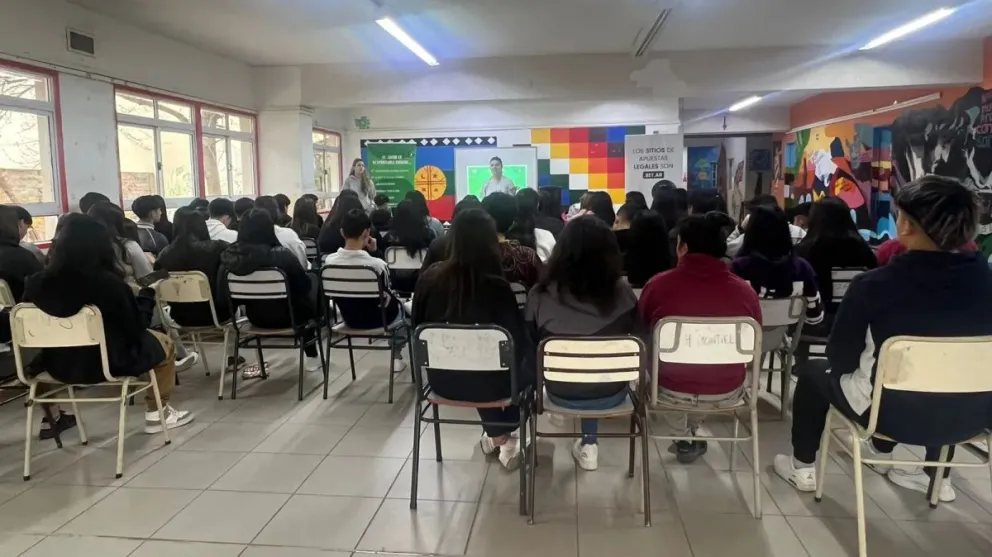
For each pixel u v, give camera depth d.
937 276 2.00
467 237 2.55
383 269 3.84
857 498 2.16
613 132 9.66
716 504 2.60
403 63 7.60
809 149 11.31
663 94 7.30
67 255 2.74
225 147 7.34
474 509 2.57
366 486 2.77
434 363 2.47
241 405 3.80
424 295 2.64
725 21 5.91
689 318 2.35
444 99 7.62
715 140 14.48
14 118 4.57
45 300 2.71
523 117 9.81
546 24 5.95
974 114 6.84
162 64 6.16
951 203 1.97
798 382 2.67
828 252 3.64
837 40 6.67
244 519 2.50
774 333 3.28
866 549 2.23
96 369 2.85
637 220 3.53
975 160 6.80
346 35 6.25
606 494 2.69
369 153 10.18
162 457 3.07
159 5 5.15
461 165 9.70
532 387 2.62
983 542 2.30
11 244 3.50
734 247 4.43
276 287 3.71
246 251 3.71
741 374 2.52
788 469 2.78
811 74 7.06
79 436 3.31
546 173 9.79
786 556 2.24
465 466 2.96
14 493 2.72
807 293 3.21
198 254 4.02
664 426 3.44
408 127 10.09
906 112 8.05
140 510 2.57
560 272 2.52
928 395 2.00
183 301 3.82
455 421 2.57
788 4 5.36
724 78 7.18
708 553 2.26
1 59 4.35
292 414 3.65
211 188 7.10
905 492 2.68
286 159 7.88
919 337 1.92
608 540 2.34
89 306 2.73
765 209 3.25
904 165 8.16
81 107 5.11
